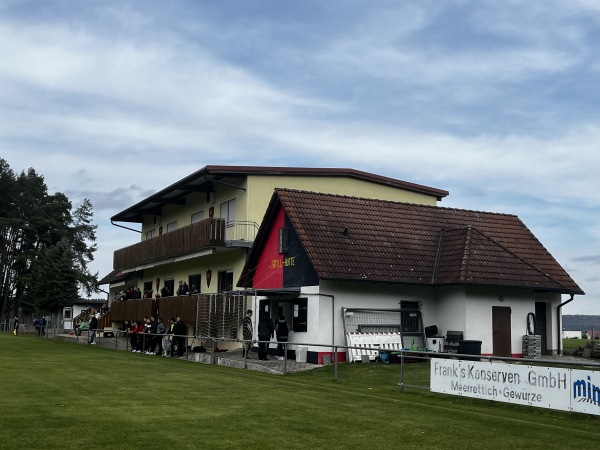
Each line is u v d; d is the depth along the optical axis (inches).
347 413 522.3
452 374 633.0
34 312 2731.3
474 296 1086.4
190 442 393.4
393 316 1074.7
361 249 1078.4
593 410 506.6
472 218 1291.8
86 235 3506.4
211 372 839.1
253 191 1311.5
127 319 1712.6
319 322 1015.6
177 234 1483.8
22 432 408.5
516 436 452.1
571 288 1185.4
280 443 399.2
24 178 3262.8
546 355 1203.2
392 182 1448.1
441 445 411.8
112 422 448.8
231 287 1378.0
